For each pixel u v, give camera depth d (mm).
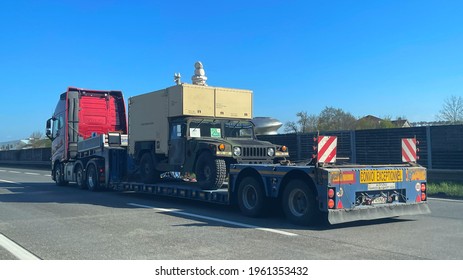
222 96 12195
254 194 9547
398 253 6301
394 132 17312
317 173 8047
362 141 18406
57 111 19000
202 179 11008
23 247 6969
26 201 13148
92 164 16312
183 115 11641
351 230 8086
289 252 6395
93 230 8289
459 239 7270
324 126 39062
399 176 8898
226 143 10695
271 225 8625
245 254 6293
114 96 18938
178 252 6453
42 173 31391
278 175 8875
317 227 8375
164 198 13859
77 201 13102
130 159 15117
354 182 8219
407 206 8984
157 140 12688
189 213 10352
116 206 11820
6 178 24984
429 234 7699
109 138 15711
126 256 6273
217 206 11680
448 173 15773
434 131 16250
